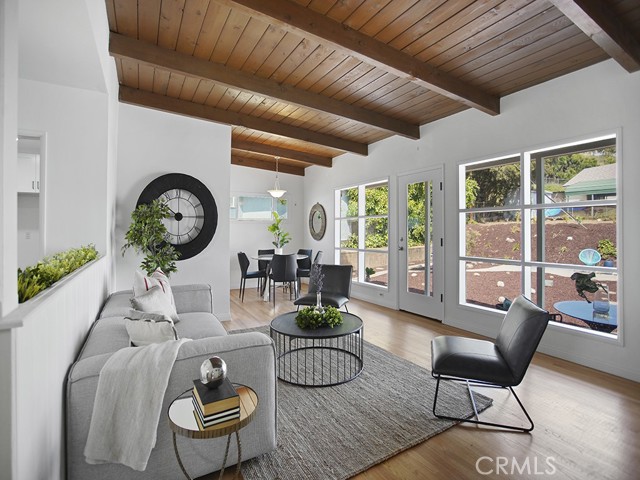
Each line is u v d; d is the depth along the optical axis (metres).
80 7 1.77
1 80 0.96
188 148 4.34
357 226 6.38
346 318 3.04
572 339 3.11
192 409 1.33
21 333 0.93
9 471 0.88
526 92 3.46
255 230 7.43
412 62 2.88
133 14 2.45
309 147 6.14
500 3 2.21
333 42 2.43
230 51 2.90
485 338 3.81
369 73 3.27
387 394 2.50
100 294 2.68
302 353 3.37
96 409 1.36
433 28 2.50
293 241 7.85
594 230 3.32
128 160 4.01
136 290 2.69
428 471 1.72
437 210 4.52
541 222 3.68
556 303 3.58
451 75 3.19
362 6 2.29
